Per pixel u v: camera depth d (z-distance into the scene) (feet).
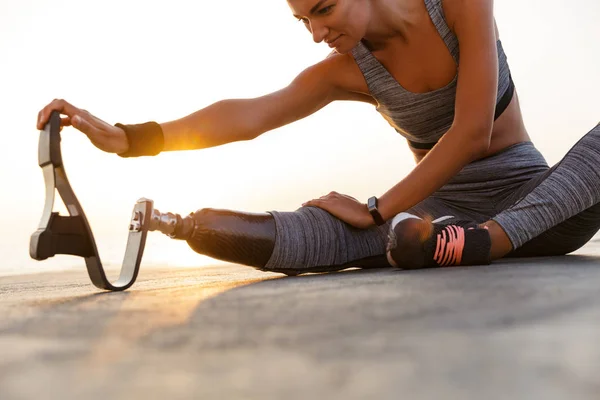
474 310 2.28
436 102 5.79
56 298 4.19
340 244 5.33
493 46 5.18
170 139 5.43
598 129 5.34
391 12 5.33
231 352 1.74
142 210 4.77
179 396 1.27
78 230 4.40
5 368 1.65
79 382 1.44
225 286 4.51
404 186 5.16
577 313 2.13
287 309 2.61
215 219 4.86
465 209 6.22
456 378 1.32
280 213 5.21
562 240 5.69
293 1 4.88
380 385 1.28
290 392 1.25
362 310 2.43
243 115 5.78
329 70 6.09
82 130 4.77
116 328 2.35
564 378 1.29
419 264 4.85
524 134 6.40
